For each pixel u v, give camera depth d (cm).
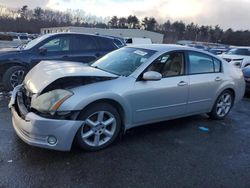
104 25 9294
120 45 812
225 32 9200
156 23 9944
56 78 336
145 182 298
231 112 609
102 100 351
